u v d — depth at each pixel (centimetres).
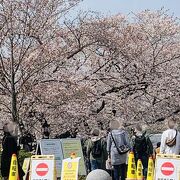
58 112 5019
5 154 2506
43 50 4859
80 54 5447
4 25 4725
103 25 5275
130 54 5506
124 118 5528
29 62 4806
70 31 5166
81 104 5094
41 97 4894
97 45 5341
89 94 5209
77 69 5312
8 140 2511
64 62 5019
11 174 2258
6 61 4844
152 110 5712
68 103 5028
